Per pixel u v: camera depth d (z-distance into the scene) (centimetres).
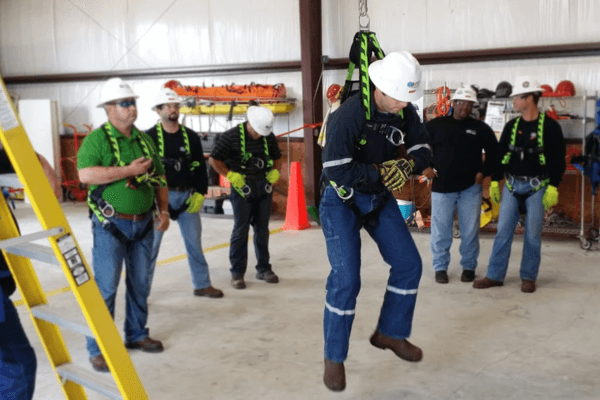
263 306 419
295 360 324
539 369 304
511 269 503
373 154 261
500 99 641
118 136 303
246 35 820
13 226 210
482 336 352
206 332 370
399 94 242
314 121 750
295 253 581
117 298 447
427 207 697
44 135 966
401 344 281
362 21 746
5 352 202
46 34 977
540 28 661
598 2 634
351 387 290
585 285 450
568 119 619
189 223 426
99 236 306
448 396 278
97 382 202
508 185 431
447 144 448
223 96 778
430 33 713
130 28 904
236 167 446
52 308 209
